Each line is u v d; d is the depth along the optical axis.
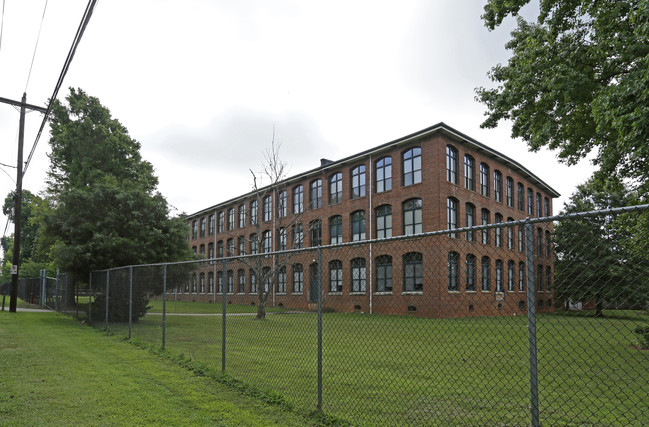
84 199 18.31
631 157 9.93
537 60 12.96
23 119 22.62
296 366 8.10
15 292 21.50
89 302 15.95
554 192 39.97
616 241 3.58
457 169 27.12
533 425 3.65
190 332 10.63
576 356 9.31
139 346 10.17
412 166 27.03
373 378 7.29
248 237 42.59
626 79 9.98
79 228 17.97
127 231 18.92
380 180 29.22
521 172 34.59
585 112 12.81
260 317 8.26
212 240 50.38
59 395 5.96
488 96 15.30
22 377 6.99
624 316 3.52
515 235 5.24
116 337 11.80
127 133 28.20
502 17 12.92
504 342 10.91
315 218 34.09
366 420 5.04
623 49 11.10
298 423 4.95
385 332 6.89
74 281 18.95
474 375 7.68
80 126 24.70
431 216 25.28
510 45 15.02
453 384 6.89
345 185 31.53
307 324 7.37
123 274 13.10
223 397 5.97
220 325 10.05
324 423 4.97
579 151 14.44
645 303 3.43
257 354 9.13
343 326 7.12
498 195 31.73
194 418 5.06
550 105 13.34
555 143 13.67
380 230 28.80
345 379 7.19
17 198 22.09
